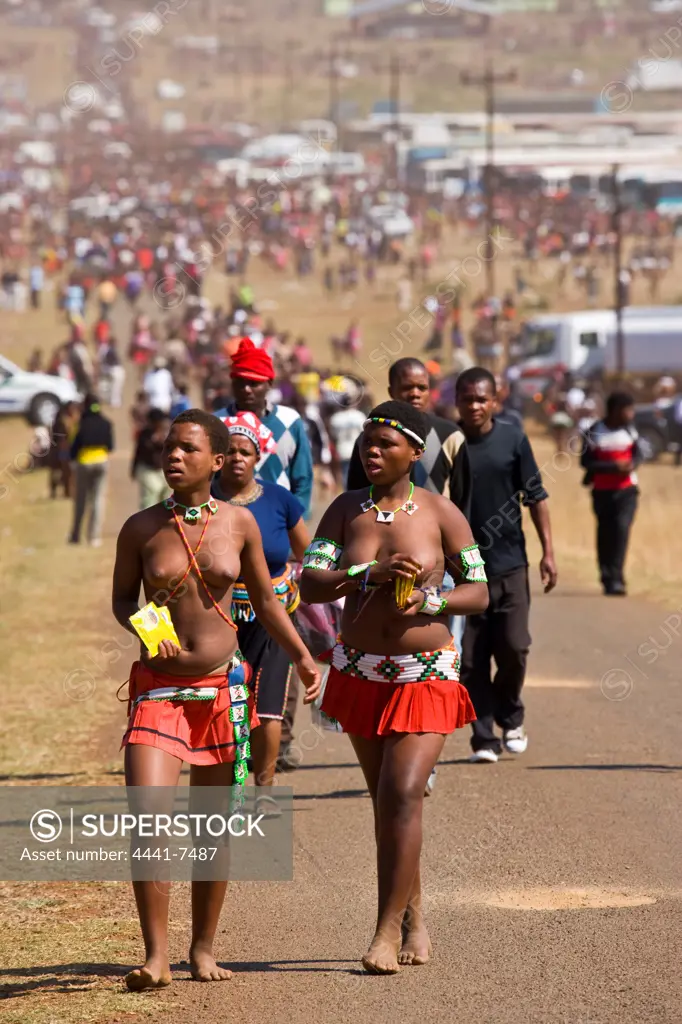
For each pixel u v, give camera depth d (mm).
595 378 127562
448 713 14547
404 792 14273
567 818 20141
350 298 184375
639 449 43688
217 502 14516
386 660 14555
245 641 20625
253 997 13906
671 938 15375
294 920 16344
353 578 14547
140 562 14469
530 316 172375
